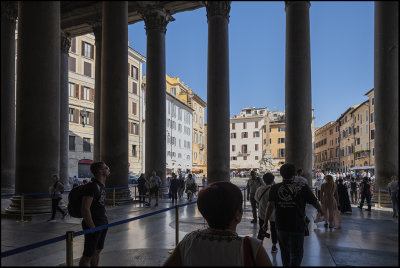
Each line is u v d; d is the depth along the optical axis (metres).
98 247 4.50
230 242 1.98
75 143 32.44
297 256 4.00
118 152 10.10
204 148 68.56
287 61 10.12
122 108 10.17
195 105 63.53
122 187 10.21
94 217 4.43
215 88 12.42
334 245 5.96
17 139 8.38
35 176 8.34
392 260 2.73
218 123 12.42
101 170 4.54
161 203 14.24
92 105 34.72
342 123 56.25
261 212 6.20
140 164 40.31
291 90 10.07
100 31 16.02
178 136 52.88
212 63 12.37
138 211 10.97
